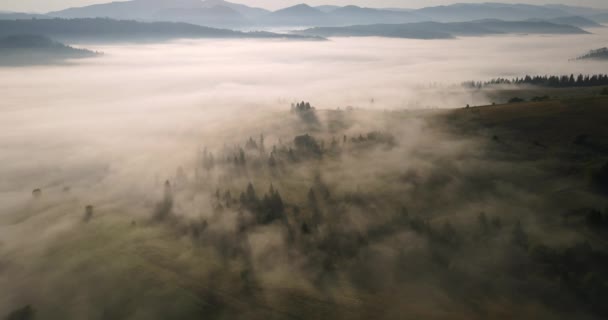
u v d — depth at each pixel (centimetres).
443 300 9050
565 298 8469
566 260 9412
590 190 12088
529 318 8144
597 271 8894
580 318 8000
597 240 9869
